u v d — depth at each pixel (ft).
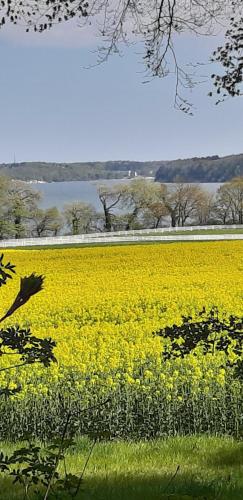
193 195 260.62
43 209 241.14
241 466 20.75
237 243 118.93
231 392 29.07
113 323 48.80
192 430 29.22
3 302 60.59
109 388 29.32
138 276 79.66
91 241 177.88
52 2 18.28
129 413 29.04
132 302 57.88
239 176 258.16
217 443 25.22
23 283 8.83
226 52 20.54
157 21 18.72
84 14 18.33
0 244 179.63
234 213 262.47
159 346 33.73
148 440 28.27
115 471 20.10
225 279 71.77
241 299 57.31
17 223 234.99
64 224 247.50
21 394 29.17
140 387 29.32
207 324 22.31
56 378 30.01
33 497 15.72
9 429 29.40
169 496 11.58
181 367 31.40
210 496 12.24
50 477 12.28
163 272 83.41
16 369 31.32
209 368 31.45
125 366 32.07
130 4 18.33
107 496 16.15
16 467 20.51
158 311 53.52
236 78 20.59
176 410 29.27
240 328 22.34
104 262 99.60
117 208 253.44
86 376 30.73
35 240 187.42
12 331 12.54
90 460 22.49
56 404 29.27
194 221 265.34
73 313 54.85
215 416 29.07
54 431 28.86
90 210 250.16
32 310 55.42
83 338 39.88
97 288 69.00
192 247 114.42
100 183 254.88
